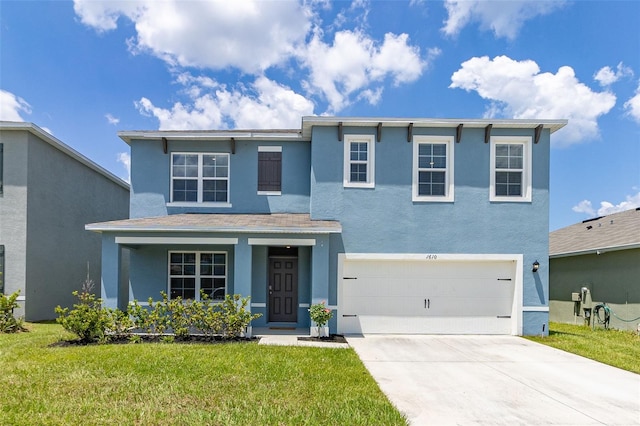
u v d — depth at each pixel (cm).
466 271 1159
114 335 952
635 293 1285
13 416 489
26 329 1130
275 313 1235
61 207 1531
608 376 731
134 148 1272
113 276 1042
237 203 1277
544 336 1128
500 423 510
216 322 960
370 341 1023
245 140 1282
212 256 1229
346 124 1163
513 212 1159
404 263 1155
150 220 1121
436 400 588
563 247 1703
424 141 1176
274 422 484
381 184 1164
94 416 494
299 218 1184
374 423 489
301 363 752
